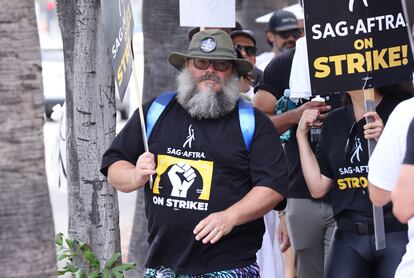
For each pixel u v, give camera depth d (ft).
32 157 26.63
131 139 37.96
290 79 46.26
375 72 39.11
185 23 46.44
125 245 76.95
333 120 40.47
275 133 36.78
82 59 44.24
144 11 60.44
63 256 44.34
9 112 26.35
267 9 98.99
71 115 44.96
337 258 39.88
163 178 36.42
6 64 26.32
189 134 36.45
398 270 30.48
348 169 39.58
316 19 39.34
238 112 36.55
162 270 36.91
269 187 35.81
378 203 32.07
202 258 36.09
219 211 35.83
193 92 36.37
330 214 47.11
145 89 60.90
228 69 37.04
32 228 26.68
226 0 46.47
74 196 45.11
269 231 45.70
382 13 39.29
